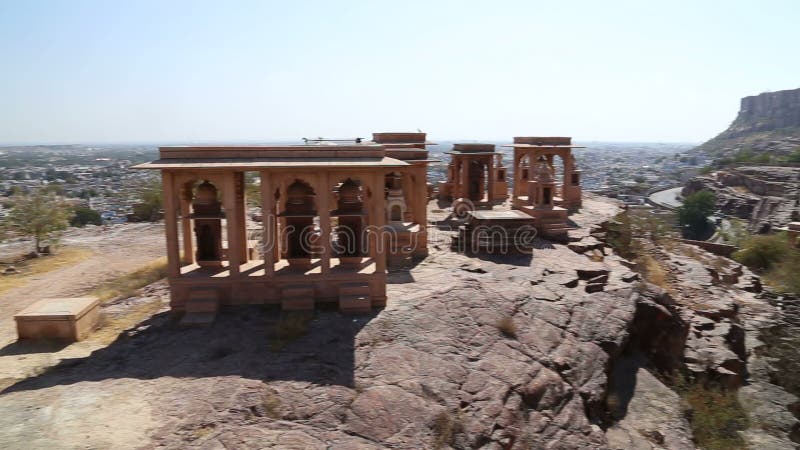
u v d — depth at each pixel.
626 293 14.73
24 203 20.67
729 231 59.25
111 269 18.30
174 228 11.66
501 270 15.45
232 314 11.60
